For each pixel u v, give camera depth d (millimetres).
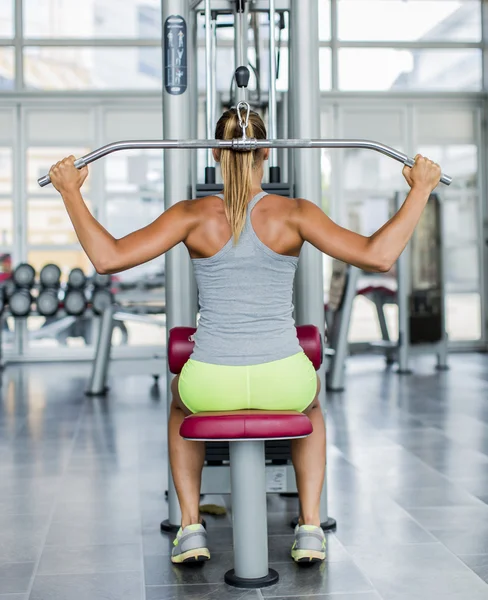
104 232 2043
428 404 5410
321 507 2713
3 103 8289
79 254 8398
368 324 8953
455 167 8781
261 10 3018
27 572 2322
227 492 2764
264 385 2059
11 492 3258
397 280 7133
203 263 2100
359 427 4621
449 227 8805
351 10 8625
